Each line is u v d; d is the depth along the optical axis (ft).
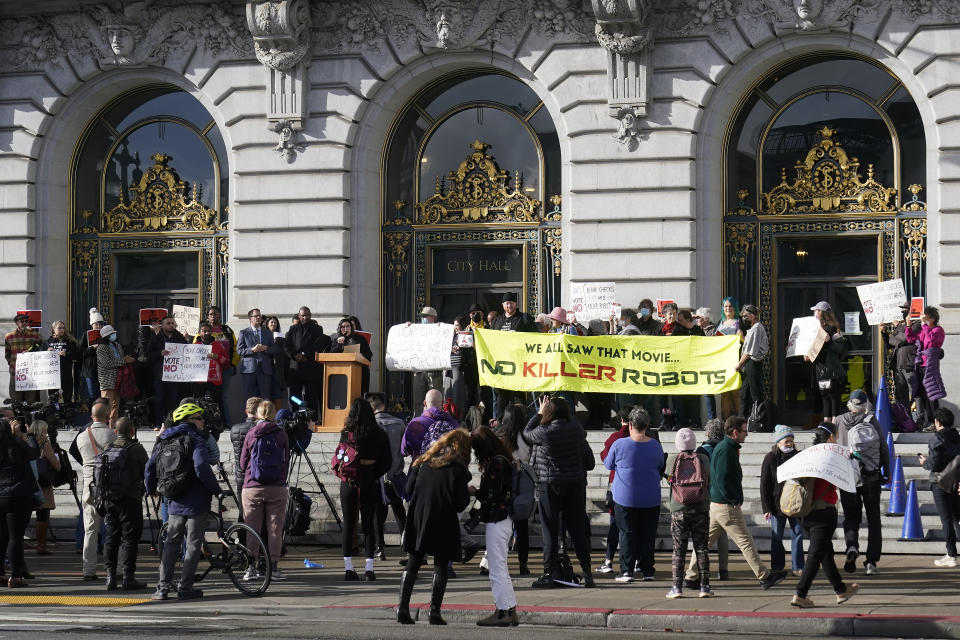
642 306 74.02
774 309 80.02
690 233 78.33
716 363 67.00
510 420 53.78
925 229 77.71
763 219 80.23
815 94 79.66
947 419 55.06
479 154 84.33
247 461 53.42
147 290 88.79
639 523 52.54
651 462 52.01
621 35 77.97
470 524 44.09
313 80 83.46
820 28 76.54
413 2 82.23
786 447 50.57
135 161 88.99
